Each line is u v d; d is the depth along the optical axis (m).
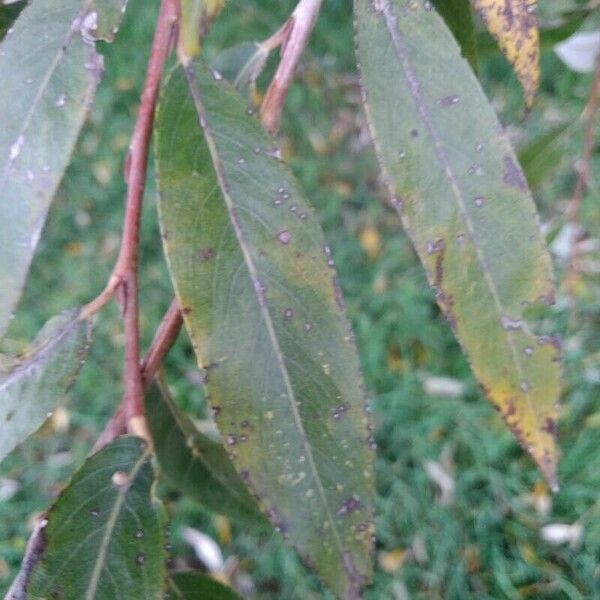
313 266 0.12
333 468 0.12
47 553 0.12
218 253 0.12
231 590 0.18
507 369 0.12
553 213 0.62
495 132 0.12
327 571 0.11
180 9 0.12
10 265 0.11
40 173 0.11
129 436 0.12
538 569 0.49
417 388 0.58
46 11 0.12
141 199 0.12
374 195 0.72
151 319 0.63
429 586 0.50
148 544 0.12
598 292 0.58
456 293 0.12
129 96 0.79
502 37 0.13
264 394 0.11
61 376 0.13
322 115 0.78
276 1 0.83
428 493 0.53
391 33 0.12
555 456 0.12
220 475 0.20
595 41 0.26
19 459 0.57
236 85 0.18
